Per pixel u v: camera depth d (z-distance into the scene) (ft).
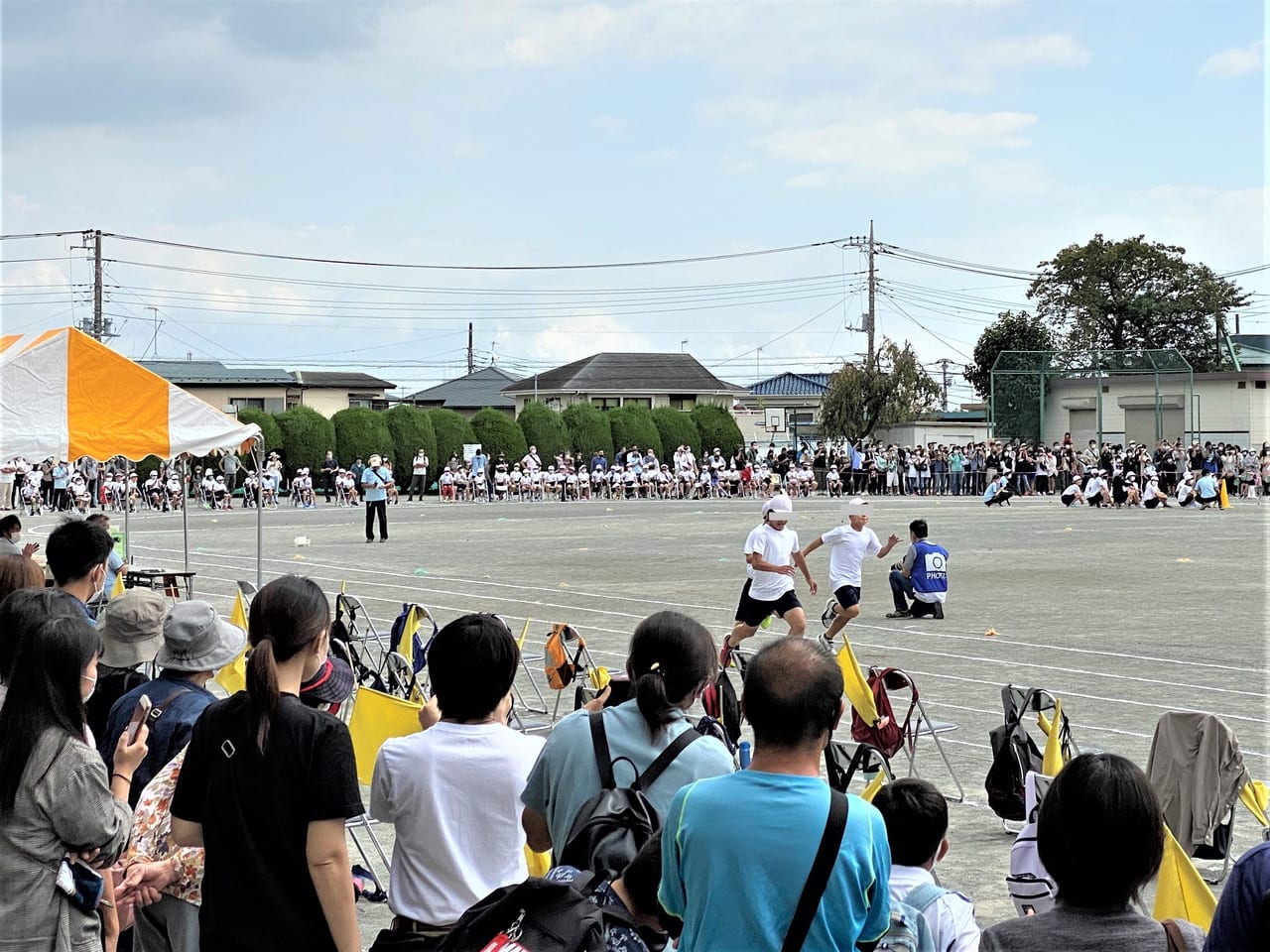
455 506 163.32
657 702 13.41
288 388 255.29
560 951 10.49
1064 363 206.39
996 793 24.26
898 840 12.85
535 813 13.85
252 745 12.57
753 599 44.60
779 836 10.13
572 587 69.92
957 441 245.65
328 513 150.20
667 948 11.42
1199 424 198.49
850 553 49.42
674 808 10.60
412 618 34.78
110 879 13.65
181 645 15.97
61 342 43.04
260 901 12.51
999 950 9.80
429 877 13.61
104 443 43.73
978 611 60.64
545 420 198.80
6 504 155.33
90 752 12.92
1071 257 271.28
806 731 10.45
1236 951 9.91
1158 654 48.03
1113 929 9.68
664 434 206.28
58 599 15.11
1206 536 106.01
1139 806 9.64
